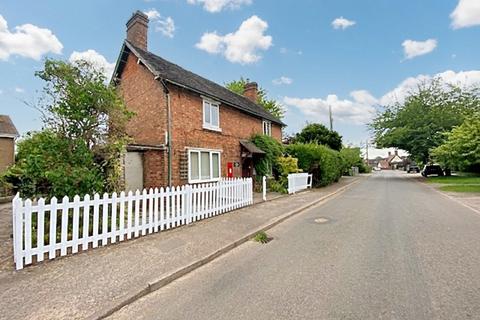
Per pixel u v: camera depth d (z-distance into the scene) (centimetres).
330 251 598
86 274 470
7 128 2158
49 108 739
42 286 425
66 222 564
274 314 351
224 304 381
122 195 672
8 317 342
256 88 2578
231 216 970
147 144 1331
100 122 788
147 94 1402
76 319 341
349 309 358
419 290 407
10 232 761
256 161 1919
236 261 558
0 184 1459
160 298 408
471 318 332
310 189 1992
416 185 2352
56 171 664
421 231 754
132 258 548
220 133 1644
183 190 849
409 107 3166
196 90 1437
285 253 596
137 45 1550
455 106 3019
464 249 594
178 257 555
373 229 785
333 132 4028
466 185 2019
